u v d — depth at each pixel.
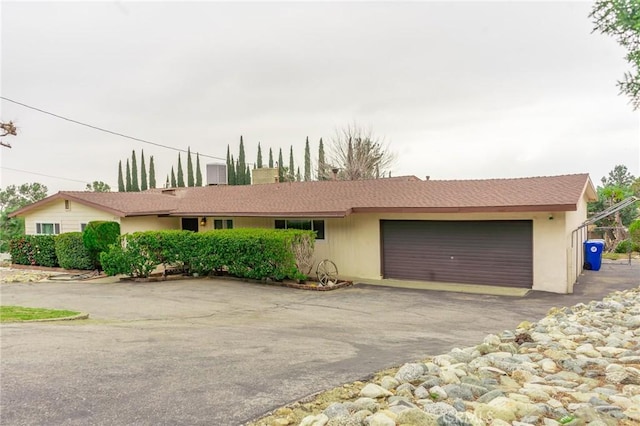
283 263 12.62
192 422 3.06
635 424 2.71
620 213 21.14
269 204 15.52
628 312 6.80
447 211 11.88
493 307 9.42
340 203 14.00
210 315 8.65
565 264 11.26
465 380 3.68
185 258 14.38
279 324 7.53
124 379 4.04
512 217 11.95
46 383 3.94
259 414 3.17
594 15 5.14
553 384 3.59
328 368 4.38
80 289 12.59
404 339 6.14
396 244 13.95
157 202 18.19
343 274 14.66
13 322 7.54
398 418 2.74
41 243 17.62
